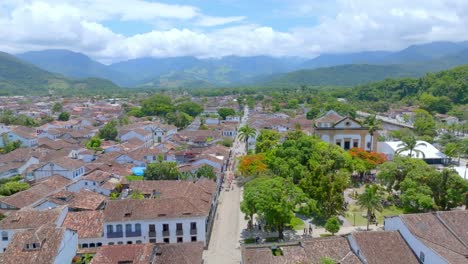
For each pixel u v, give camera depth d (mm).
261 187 65062
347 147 122875
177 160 120000
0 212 71188
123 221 61250
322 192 71938
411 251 49188
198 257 52000
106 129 162250
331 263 45594
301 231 69188
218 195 90250
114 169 102562
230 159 129375
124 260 48844
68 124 190125
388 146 123688
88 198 73938
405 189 76875
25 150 118000
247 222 74000
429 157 118375
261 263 49125
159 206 64188
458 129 176375
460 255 45688
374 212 77688
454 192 70938
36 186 82438
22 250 47094
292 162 88688
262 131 133500
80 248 58656
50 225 55531
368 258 47219
